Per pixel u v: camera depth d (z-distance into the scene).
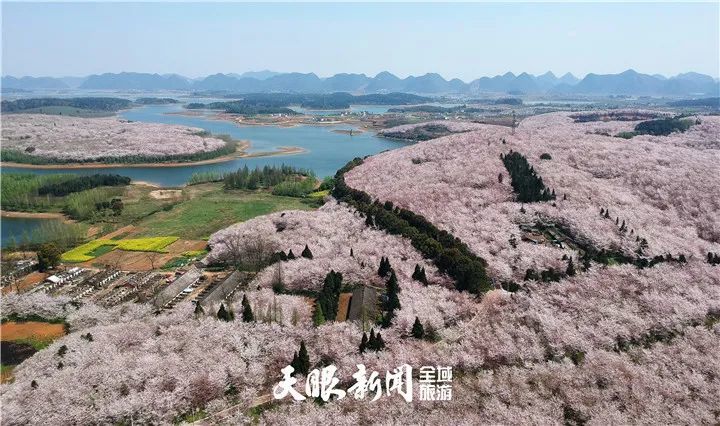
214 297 109.75
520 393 74.94
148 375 79.12
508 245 131.50
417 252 129.50
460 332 94.00
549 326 91.56
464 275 113.06
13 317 106.94
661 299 100.69
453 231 141.25
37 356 88.44
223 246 140.00
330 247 135.12
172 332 92.25
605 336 89.19
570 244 136.25
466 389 77.12
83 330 98.00
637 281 110.44
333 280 110.00
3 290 121.81
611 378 77.44
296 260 125.31
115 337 91.38
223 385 78.06
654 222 144.38
